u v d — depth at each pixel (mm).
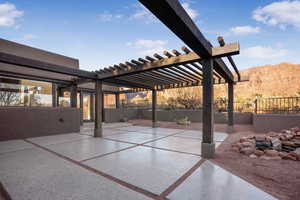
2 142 5469
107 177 2594
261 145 3924
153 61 4457
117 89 13672
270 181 2316
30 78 6949
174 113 13250
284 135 4598
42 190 2178
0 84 7004
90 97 12867
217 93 19703
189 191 2115
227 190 2117
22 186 2297
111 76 5707
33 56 8898
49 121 6930
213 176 2572
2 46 7777
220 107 12055
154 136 6492
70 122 7641
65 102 9789
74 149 4426
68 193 2096
